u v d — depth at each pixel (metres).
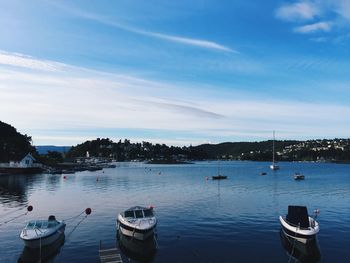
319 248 37.56
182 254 35.94
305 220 39.34
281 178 140.12
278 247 37.84
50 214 56.72
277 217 53.09
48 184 110.00
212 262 33.66
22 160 160.00
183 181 125.38
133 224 40.06
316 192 87.19
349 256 35.09
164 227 46.88
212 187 101.62
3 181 119.94
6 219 53.00
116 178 140.62
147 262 33.84
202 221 50.44
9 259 34.75
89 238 41.75
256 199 73.75
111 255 34.47
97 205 66.25
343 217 53.34
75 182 118.56
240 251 36.66
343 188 97.50
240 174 170.75
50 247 37.88
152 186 105.31
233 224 48.38
